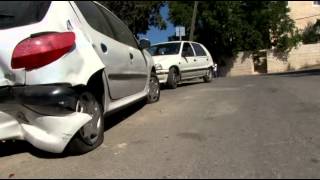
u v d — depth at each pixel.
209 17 34.94
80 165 5.15
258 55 36.28
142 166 5.04
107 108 6.53
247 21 35.75
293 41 35.94
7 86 5.26
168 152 5.56
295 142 5.95
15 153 5.77
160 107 9.14
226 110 8.41
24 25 5.45
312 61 36.53
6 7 5.65
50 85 5.22
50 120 5.20
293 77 15.85
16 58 5.21
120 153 5.59
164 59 14.02
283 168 4.88
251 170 4.82
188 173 4.76
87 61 5.67
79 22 6.06
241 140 6.07
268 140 6.06
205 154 5.43
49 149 5.29
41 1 5.74
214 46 36.31
